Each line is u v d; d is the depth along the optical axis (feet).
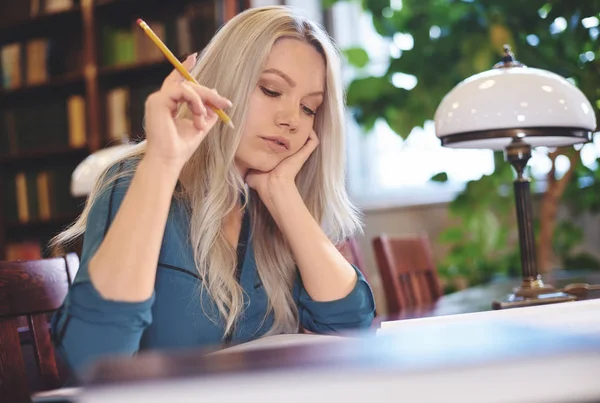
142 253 2.97
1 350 3.70
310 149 4.41
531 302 5.22
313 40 4.25
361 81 11.64
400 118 11.54
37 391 4.02
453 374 1.23
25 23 13.98
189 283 3.78
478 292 7.64
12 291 3.82
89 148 13.10
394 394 1.21
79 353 2.94
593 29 9.92
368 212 14.53
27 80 13.79
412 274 7.80
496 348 1.40
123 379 1.29
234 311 3.86
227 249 4.00
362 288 4.30
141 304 2.96
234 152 4.02
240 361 1.47
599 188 11.88
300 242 4.23
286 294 4.34
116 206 3.37
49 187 13.58
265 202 4.31
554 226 12.39
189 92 3.16
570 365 1.26
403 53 11.37
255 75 4.04
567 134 5.27
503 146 5.97
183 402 1.20
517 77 5.27
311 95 4.27
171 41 12.66
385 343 1.66
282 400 1.21
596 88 9.60
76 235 3.92
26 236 14.23
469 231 12.42
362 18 15.26
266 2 12.87
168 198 3.07
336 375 1.22
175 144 3.09
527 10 10.42
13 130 13.82
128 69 12.89
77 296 2.95
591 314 2.81
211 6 12.33
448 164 14.65
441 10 11.33
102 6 13.29
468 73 10.76
